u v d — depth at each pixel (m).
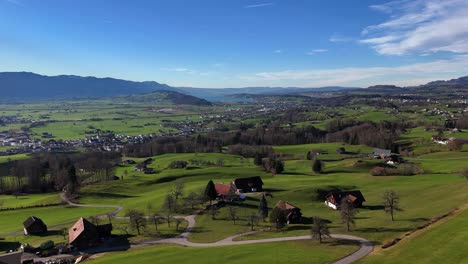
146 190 189.50
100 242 111.88
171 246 100.75
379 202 135.38
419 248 77.88
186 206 143.00
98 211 154.25
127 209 152.75
